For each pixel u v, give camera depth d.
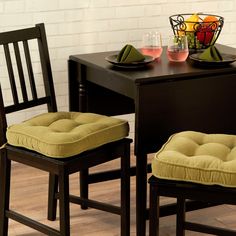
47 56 3.35
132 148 4.50
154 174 2.61
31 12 4.04
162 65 3.24
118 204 3.63
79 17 4.18
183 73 3.07
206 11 4.54
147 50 3.37
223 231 2.77
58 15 4.11
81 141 2.84
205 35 3.51
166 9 4.40
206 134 2.94
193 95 3.11
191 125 3.14
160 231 3.30
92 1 4.18
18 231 3.31
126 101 3.62
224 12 4.61
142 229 3.11
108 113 3.58
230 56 3.32
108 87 3.21
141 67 3.18
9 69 3.24
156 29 4.41
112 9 4.25
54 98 3.39
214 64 3.18
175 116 3.08
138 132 3.00
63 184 2.80
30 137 2.90
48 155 2.81
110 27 4.28
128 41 4.36
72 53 4.22
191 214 3.50
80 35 4.21
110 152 2.98
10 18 4.00
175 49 3.29
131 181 3.94
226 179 2.48
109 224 3.38
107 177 3.56
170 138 2.87
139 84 2.96
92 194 3.75
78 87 3.50
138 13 4.33
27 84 4.12
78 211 3.53
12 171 4.09
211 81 3.14
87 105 3.48
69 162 2.79
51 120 3.16
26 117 4.16
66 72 4.22
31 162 2.92
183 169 2.54
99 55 3.48
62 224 2.84
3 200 3.08
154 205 2.62
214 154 2.69
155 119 3.03
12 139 2.97
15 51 3.26
